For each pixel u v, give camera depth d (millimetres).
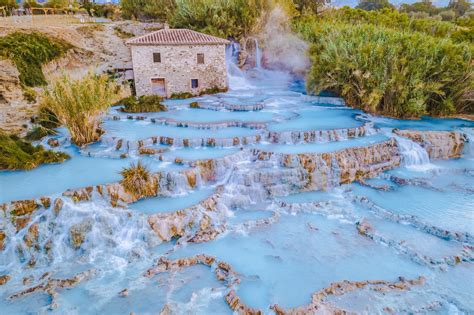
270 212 17859
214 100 34031
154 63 34125
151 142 22875
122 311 11750
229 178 19453
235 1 46500
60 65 35562
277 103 34125
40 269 13836
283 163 20297
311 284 13102
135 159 20781
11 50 30359
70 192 16125
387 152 23125
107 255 14547
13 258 14180
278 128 25594
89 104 22703
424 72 30297
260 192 18891
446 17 76938
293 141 23609
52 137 24344
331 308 11695
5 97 27438
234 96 36312
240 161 20922
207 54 35906
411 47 31609
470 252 14852
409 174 21859
